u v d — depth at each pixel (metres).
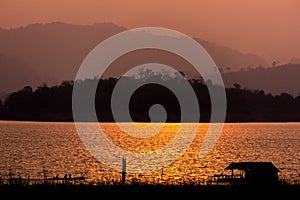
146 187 154.50
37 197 138.75
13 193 143.25
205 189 154.25
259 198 143.25
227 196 145.25
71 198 138.38
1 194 141.38
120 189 150.75
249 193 150.12
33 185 154.62
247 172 175.25
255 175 174.00
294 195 148.25
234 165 184.62
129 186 155.38
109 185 156.38
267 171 175.00
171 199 139.38
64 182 172.50
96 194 143.75
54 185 154.75
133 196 142.12
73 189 149.62
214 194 147.38
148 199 138.75
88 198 138.75
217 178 196.62
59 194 142.88
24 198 137.38
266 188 158.75
